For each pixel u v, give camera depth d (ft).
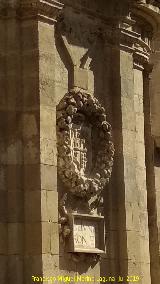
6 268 77.71
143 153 104.01
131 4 96.78
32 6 81.35
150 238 108.58
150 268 107.65
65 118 84.48
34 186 79.15
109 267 89.71
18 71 81.10
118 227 91.09
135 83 104.27
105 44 93.86
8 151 79.66
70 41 88.43
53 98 82.17
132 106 94.79
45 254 78.13
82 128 87.56
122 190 91.40
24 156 79.97
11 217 78.43
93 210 87.86
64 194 83.66
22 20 82.02
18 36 81.56
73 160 85.05
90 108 87.92
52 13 83.10
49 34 82.69
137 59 105.09
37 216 78.54
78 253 84.23
